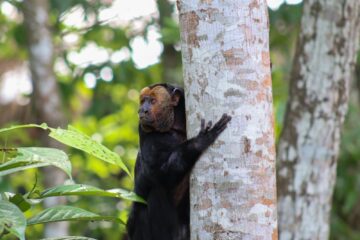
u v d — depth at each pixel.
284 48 19.66
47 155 6.41
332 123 12.23
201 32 6.83
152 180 8.97
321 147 12.23
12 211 5.89
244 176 6.63
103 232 19.70
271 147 6.78
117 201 19.31
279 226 12.32
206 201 6.74
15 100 22.50
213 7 6.80
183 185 8.89
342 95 12.27
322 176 12.27
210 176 6.73
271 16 18.20
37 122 17.58
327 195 12.32
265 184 6.67
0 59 23.52
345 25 12.11
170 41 18.56
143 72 19.86
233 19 6.76
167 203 9.14
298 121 12.30
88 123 21.20
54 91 17.52
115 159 6.92
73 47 20.45
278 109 15.27
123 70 19.20
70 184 6.92
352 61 12.27
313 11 12.21
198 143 6.77
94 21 19.78
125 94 22.16
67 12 18.89
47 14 17.58
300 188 12.26
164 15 20.05
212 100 6.76
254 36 6.79
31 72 17.50
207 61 6.79
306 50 12.27
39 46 17.41
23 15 17.48
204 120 6.79
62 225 16.94
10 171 6.51
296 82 12.37
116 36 19.86
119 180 21.98
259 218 6.60
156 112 9.09
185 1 6.93
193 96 6.89
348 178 17.69
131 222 9.92
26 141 18.23
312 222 12.27
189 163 7.42
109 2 19.38
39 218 6.73
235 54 6.73
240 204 6.61
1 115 22.44
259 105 6.73
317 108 12.20
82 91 22.36
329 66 12.16
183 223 9.47
